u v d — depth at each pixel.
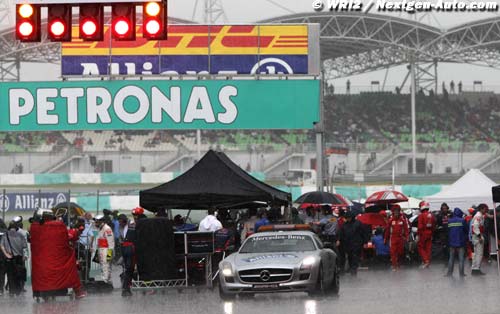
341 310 40.06
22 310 45.09
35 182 189.12
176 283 55.25
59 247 50.53
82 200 158.62
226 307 43.09
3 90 95.94
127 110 96.69
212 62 98.19
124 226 64.56
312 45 98.12
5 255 56.44
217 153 63.41
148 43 97.69
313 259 45.12
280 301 45.50
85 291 57.22
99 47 97.38
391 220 73.06
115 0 38.34
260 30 98.19
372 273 70.31
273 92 97.44
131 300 49.62
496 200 63.62
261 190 60.47
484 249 77.50
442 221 74.50
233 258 46.69
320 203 83.75
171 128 96.88
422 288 52.91
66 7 39.09
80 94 96.38
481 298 45.19
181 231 61.03
